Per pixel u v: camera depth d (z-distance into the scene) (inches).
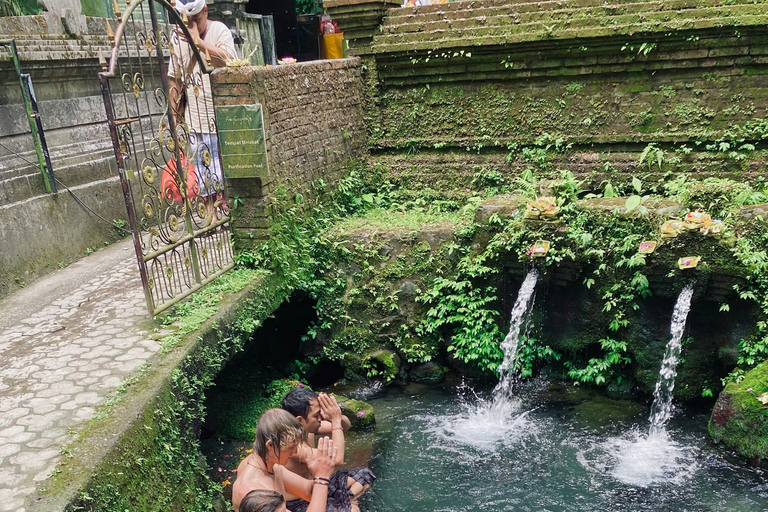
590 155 310.8
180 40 262.2
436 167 338.3
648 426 247.1
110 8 360.8
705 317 245.8
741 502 200.7
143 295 233.8
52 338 201.2
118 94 324.5
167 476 162.7
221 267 251.4
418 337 295.0
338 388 293.7
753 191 268.4
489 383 289.0
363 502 212.2
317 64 295.3
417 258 292.2
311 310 311.0
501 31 306.5
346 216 320.8
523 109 319.0
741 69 278.8
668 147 299.6
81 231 285.1
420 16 326.3
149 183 211.5
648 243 243.9
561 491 212.8
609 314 264.2
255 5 544.1
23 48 264.4
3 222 241.0
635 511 200.2
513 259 270.8
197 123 278.4
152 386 168.9
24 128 264.7
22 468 135.6
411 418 263.9
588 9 293.7
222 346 211.3
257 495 121.5
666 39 280.4
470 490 215.8
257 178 250.7
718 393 250.4
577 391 275.9
